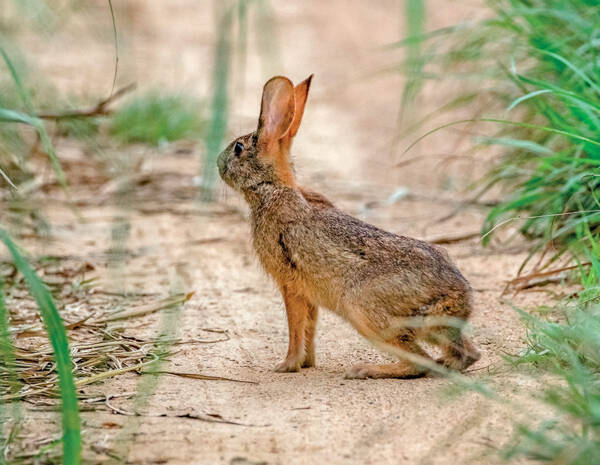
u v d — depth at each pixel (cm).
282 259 876
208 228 1370
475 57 1264
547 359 772
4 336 769
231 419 712
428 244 841
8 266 1150
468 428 658
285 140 932
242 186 934
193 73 2409
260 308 1042
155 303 1041
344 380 813
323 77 2581
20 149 1418
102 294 1080
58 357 645
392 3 3612
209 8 3466
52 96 1738
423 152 1822
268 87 926
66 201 1465
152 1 3494
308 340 874
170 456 645
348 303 835
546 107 1048
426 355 815
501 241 1255
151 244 1287
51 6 1797
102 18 2622
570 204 1039
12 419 713
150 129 1820
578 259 939
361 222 865
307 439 669
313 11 3525
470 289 815
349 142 1969
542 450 614
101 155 1596
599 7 1074
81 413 727
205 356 885
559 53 1088
